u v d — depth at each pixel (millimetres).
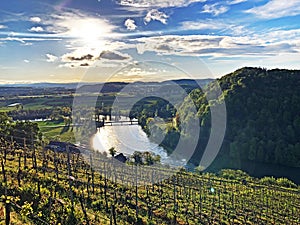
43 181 19422
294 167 55688
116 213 17984
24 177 19641
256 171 54375
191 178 30297
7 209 11789
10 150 26078
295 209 28812
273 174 53531
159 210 20125
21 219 13227
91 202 18516
